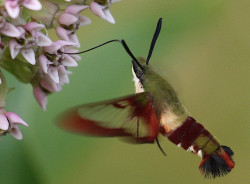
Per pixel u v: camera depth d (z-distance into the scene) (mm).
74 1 312
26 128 316
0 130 302
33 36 301
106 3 314
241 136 390
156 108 315
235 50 384
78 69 324
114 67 324
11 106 318
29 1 298
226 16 376
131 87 323
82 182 344
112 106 298
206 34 366
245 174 391
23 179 314
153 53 325
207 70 380
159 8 326
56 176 318
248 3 381
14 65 309
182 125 318
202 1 323
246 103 389
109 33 327
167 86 317
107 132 298
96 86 323
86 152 321
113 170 363
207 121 389
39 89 314
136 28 327
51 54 307
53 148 319
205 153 319
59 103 322
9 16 299
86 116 290
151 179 380
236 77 388
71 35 312
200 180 389
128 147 370
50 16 310
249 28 382
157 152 383
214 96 387
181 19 325
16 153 314
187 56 361
